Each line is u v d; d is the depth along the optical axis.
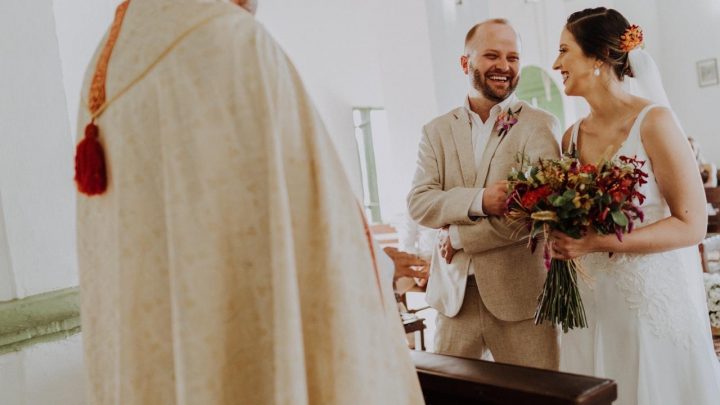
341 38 9.11
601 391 1.25
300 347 0.97
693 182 1.93
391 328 1.13
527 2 8.24
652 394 1.97
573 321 1.99
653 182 2.00
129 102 1.11
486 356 2.47
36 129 1.97
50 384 1.91
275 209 0.99
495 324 2.20
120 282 1.10
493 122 2.25
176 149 1.03
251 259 1.03
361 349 1.01
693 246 2.09
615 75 2.09
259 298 1.03
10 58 1.93
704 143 10.17
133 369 1.07
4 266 1.88
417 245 4.61
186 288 1.00
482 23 2.27
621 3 10.53
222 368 1.00
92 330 1.23
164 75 1.06
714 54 9.92
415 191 2.31
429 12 5.36
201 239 1.00
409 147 5.62
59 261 2.00
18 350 1.84
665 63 10.42
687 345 1.97
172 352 1.06
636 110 2.04
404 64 5.58
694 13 10.05
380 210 9.53
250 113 1.03
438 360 1.51
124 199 1.11
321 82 8.89
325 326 1.01
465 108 2.31
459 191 2.14
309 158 1.06
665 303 1.98
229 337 1.01
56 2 2.14
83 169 1.15
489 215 2.08
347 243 1.05
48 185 1.99
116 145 1.13
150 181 1.09
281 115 1.04
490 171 2.20
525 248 2.14
